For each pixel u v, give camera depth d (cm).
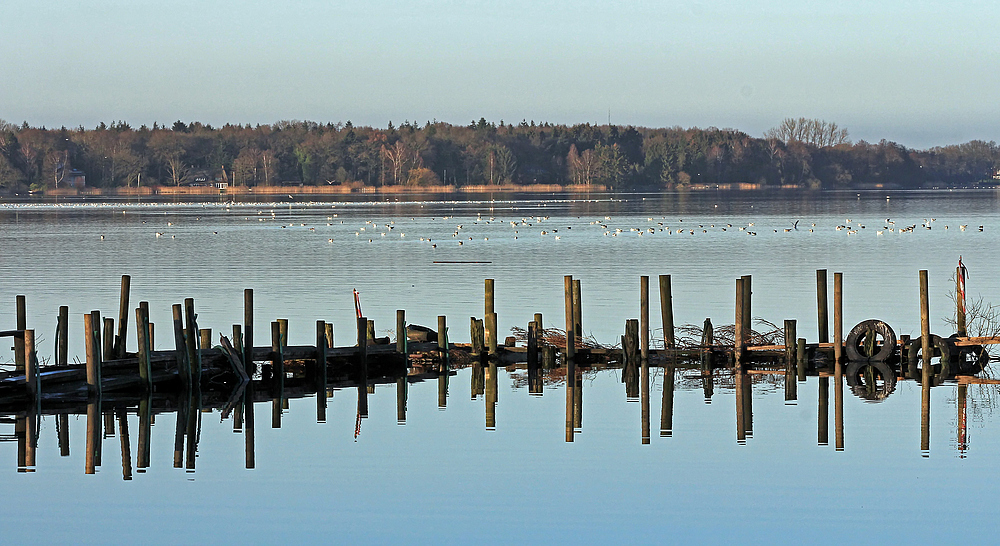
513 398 5747
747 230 19112
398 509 3934
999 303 8738
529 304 8894
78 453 4725
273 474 4362
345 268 12231
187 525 3812
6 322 8050
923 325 6309
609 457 4544
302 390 6019
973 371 6366
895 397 5694
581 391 5925
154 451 4741
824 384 6050
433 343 6650
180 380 5925
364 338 6303
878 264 12331
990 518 3806
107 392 5812
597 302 8988
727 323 7838
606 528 3741
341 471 4388
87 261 13162
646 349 6512
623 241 16512
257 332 7694
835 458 4503
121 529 3784
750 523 3781
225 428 5147
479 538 3669
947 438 4819
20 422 5291
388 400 5731
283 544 3644
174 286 10400
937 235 17425
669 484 4188
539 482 4219
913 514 3850
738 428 5038
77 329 7762
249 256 13938
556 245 15738
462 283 10525
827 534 3681
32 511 3966
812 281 10506
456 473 4341
